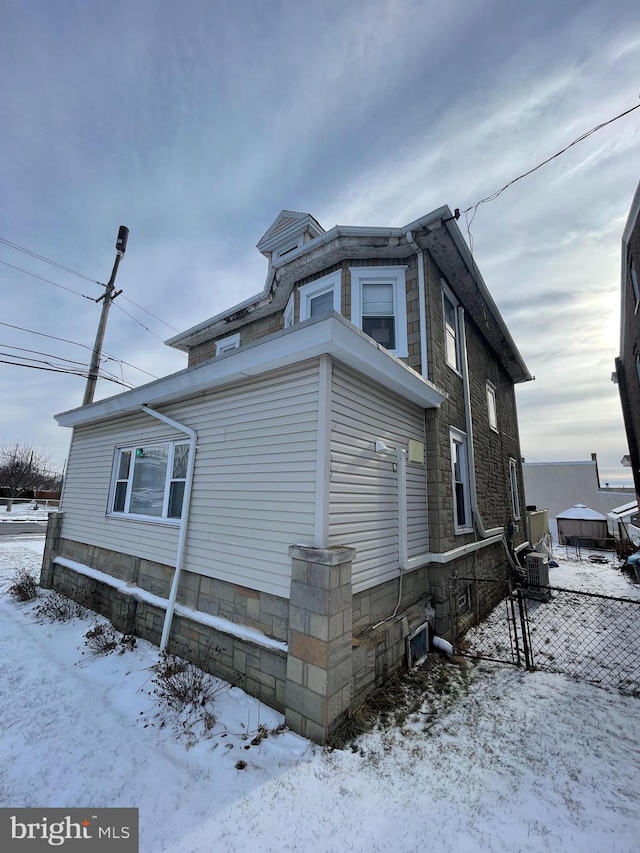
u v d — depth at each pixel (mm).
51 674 3926
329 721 2793
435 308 5746
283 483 3537
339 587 2998
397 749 2801
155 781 2445
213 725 2996
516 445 11203
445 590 4977
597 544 15500
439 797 2332
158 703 3355
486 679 4012
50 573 7184
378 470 4078
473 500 6297
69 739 2891
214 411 4480
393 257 5914
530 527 11453
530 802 2307
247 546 3750
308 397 3480
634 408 11922
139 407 5480
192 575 4309
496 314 7582
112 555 5793
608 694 3715
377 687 3527
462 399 6547
